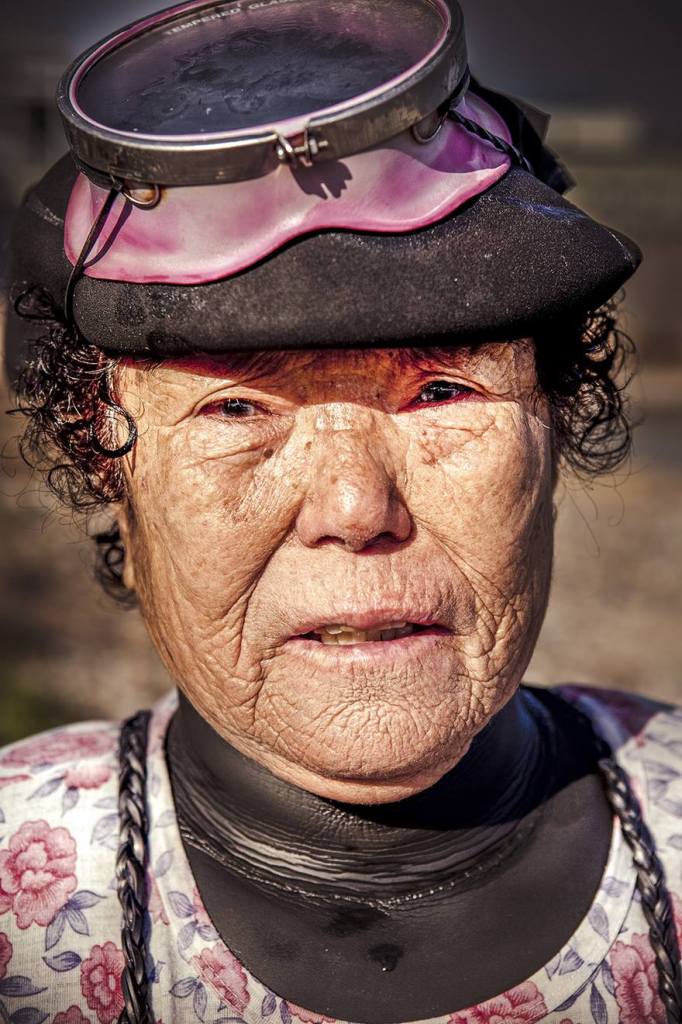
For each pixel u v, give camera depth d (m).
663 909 0.94
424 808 0.92
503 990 0.88
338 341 0.72
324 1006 0.86
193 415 0.79
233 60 0.80
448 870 0.92
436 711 0.81
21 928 0.94
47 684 3.82
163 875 0.92
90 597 4.85
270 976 0.87
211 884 0.92
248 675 0.82
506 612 0.84
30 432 0.97
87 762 1.05
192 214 0.73
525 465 0.82
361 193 0.72
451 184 0.75
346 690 0.80
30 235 0.90
